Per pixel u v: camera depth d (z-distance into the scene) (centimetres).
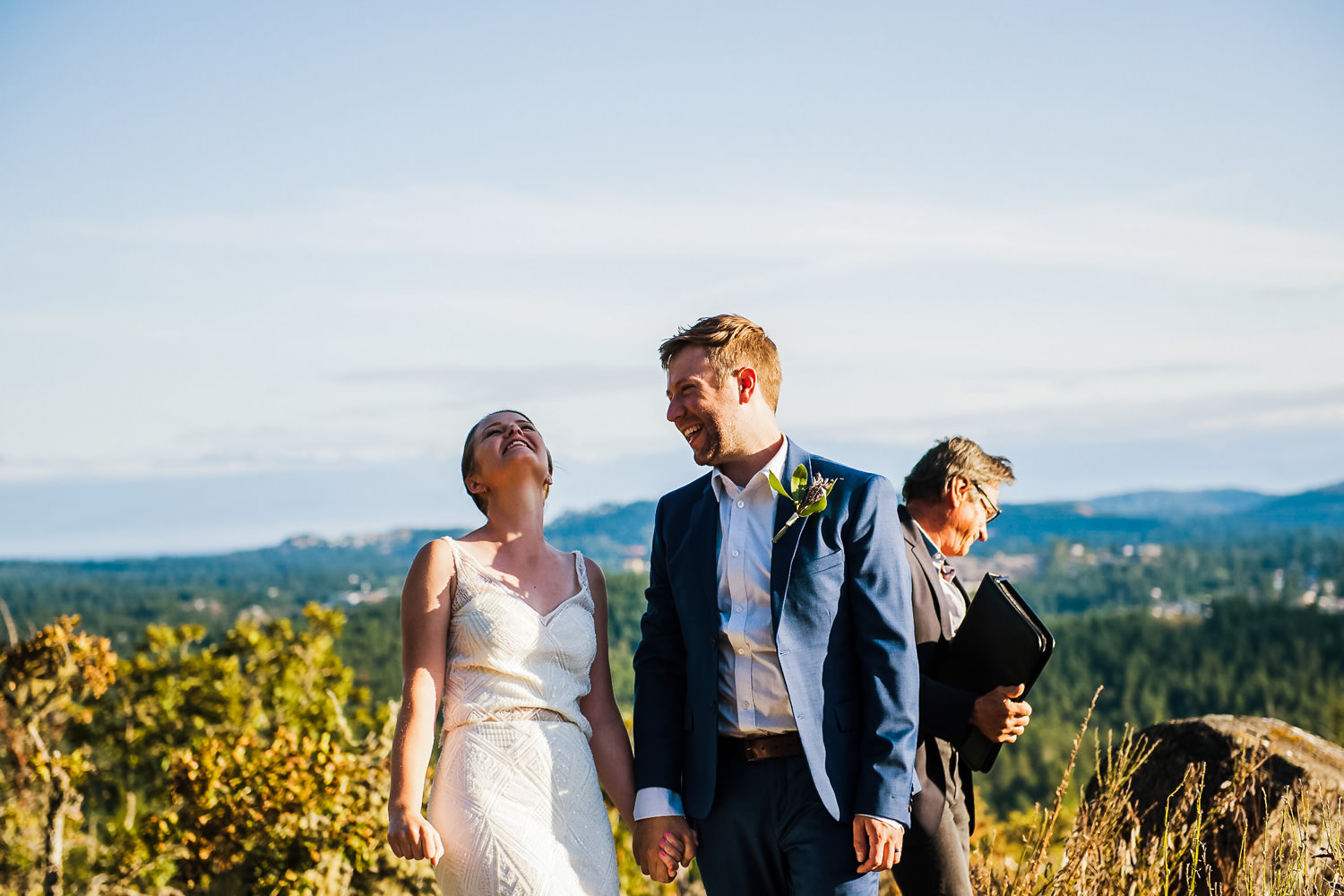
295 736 757
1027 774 6112
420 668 288
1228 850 329
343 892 718
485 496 319
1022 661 280
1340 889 259
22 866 1135
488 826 275
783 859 276
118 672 1484
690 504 304
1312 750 356
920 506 335
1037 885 300
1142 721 8450
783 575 274
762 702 275
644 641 308
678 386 285
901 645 270
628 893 789
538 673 293
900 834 257
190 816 734
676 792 291
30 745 1192
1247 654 9388
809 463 291
